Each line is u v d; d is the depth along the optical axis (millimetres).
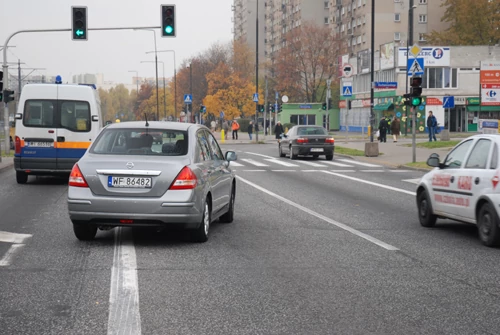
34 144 19766
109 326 5609
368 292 6855
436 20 96188
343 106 85812
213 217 10664
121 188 9312
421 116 70500
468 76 70438
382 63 74562
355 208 14352
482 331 5512
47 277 7441
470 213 10180
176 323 5707
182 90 115750
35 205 14625
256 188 18766
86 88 20078
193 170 9500
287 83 95562
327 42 94562
